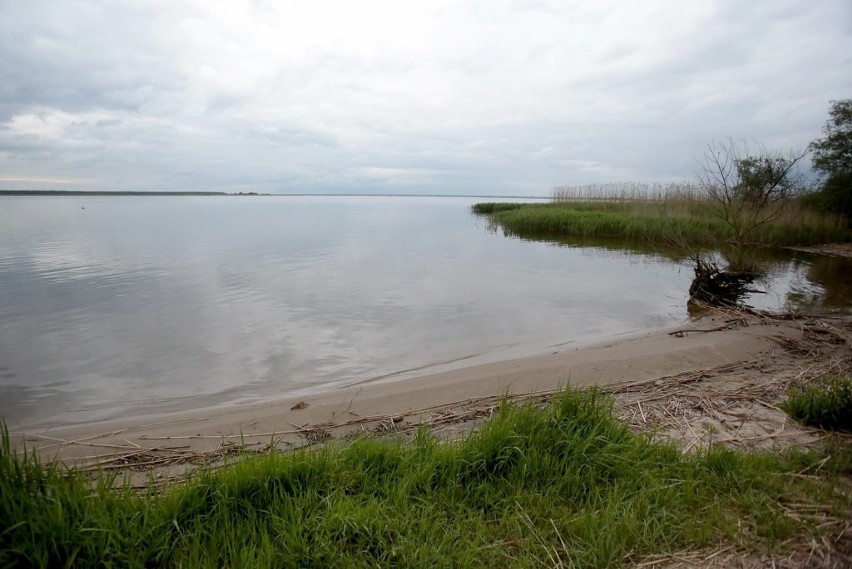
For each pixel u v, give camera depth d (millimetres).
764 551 2516
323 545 2430
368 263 16406
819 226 20812
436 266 15812
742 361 6195
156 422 4820
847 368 5805
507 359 6773
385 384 5859
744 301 10672
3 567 2158
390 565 2389
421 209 80062
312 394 5586
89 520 2418
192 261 16594
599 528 2625
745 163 12516
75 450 4180
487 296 11289
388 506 2754
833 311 9664
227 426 4629
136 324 8750
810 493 2984
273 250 20000
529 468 3137
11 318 9141
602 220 24828
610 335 8086
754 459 3320
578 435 3436
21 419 5023
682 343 7113
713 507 2840
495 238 25125
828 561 2428
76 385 5984
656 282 13133
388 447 3367
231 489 2777
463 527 2648
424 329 8516
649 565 2438
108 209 69875
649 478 3088
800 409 4301
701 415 4426
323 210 73625
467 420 4578
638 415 4441
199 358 7000
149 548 2367
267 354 7180
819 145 22312
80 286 12188
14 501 2334
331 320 9094
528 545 2521
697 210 23031
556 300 10906
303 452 3197
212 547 2391
